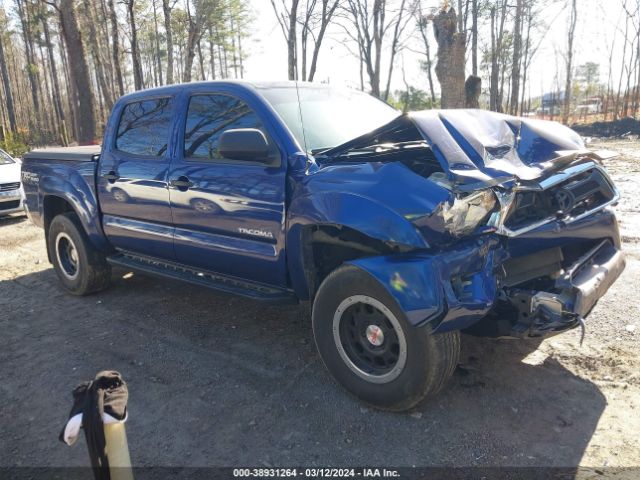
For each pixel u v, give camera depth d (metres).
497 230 2.85
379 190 2.88
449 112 3.30
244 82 3.94
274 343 4.14
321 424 3.04
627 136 27.53
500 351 3.79
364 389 3.14
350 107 4.23
